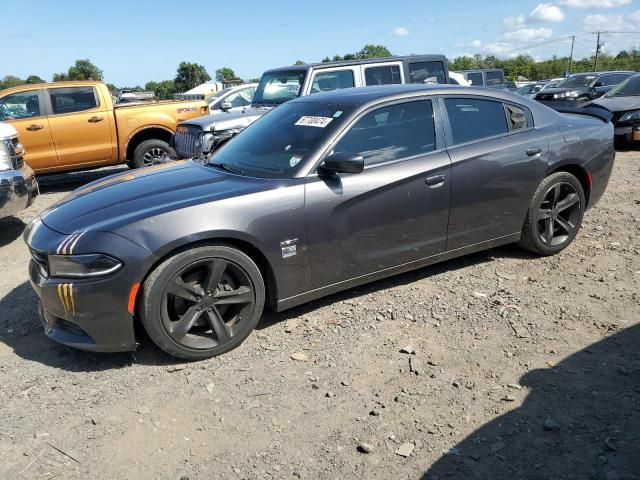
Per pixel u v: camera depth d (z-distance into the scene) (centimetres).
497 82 2141
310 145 393
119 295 324
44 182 1077
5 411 306
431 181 415
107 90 966
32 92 912
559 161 480
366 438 276
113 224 329
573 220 509
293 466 259
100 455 271
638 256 497
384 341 367
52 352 371
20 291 483
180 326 342
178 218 334
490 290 438
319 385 321
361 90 451
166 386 326
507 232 472
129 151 1003
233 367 344
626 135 1078
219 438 280
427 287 447
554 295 425
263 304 371
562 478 244
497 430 277
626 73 1825
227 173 401
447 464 256
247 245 360
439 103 435
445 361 342
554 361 336
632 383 309
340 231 385
